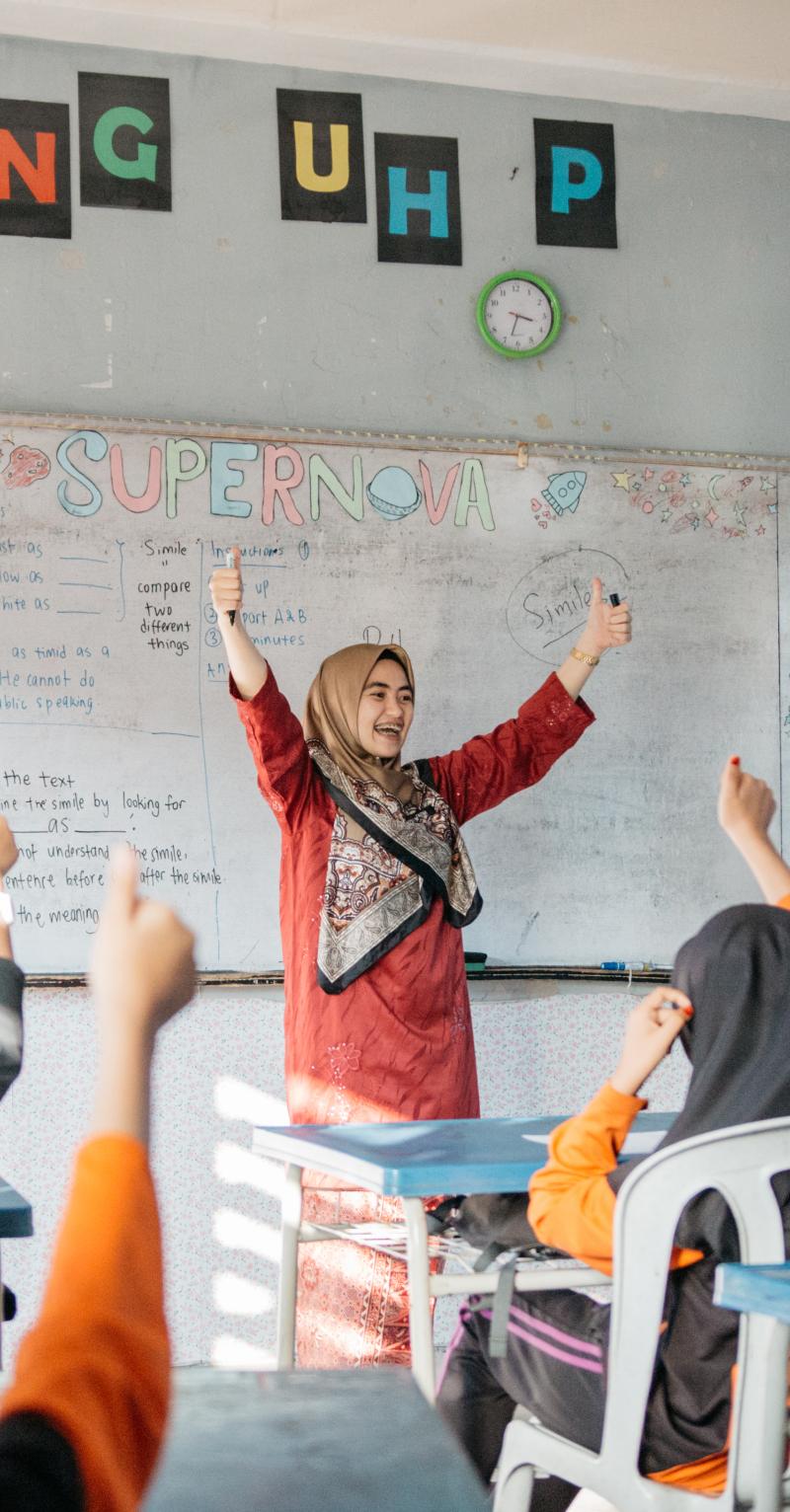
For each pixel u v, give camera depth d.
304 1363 2.81
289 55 3.77
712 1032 1.48
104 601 3.55
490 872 3.73
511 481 3.83
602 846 3.81
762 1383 1.35
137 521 3.58
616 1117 1.55
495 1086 3.70
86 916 3.48
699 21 3.96
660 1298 1.44
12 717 3.48
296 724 2.98
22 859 3.46
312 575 3.68
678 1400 1.45
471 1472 0.59
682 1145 1.43
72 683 3.52
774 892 1.57
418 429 3.80
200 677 3.59
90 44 3.66
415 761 3.28
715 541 3.95
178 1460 0.61
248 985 3.54
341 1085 2.88
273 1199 3.53
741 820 1.60
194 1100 3.51
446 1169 1.75
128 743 3.54
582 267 3.96
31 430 3.54
